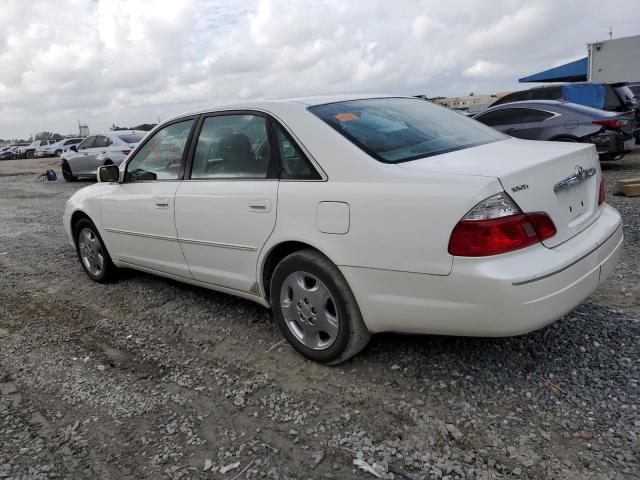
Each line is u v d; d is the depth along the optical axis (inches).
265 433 107.5
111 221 190.2
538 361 124.6
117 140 627.8
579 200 119.2
